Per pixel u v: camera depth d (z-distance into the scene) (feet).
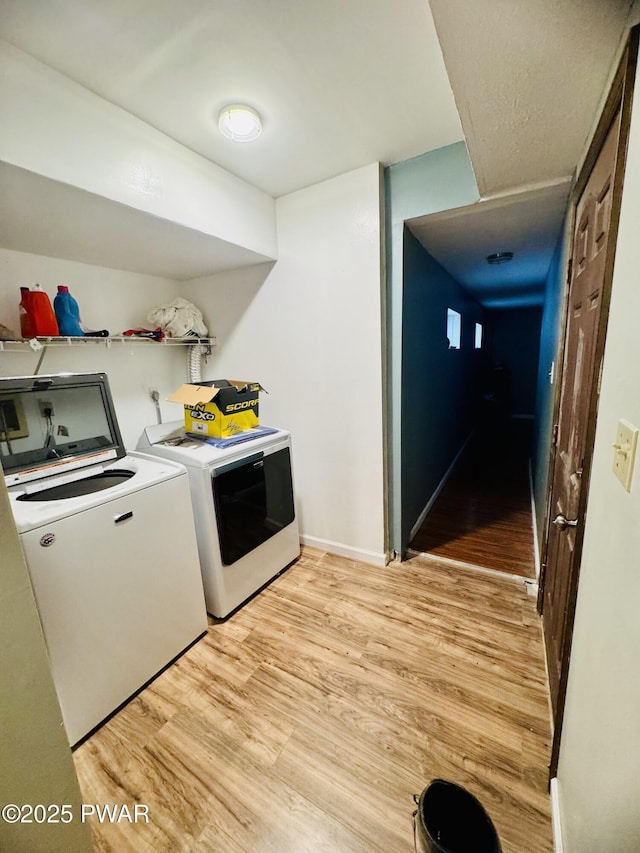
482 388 20.35
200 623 5.79
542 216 6.24
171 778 3.90
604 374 2.71
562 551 4.47
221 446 6.23
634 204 2.15
